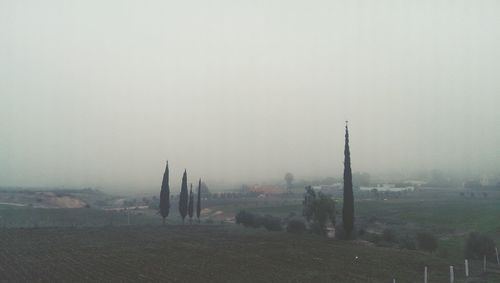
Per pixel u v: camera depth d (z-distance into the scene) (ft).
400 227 243.19
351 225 164.66
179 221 291.79
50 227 216.95
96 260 116.78
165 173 247.91
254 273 98.37
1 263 111.86
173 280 91.09
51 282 89.40
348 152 169.68
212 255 126.41
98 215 297.94
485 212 296.51
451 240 183.83
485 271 101.50
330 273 98.22
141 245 150.41
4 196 403.54
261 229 221.66
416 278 92.53
